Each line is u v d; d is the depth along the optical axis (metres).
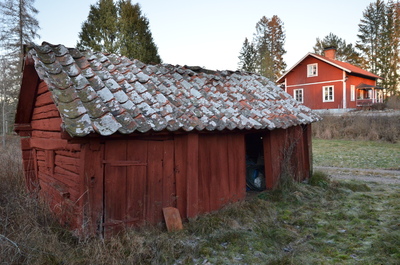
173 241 4.29
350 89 29.55
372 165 13.45
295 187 7.22
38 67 4.46
